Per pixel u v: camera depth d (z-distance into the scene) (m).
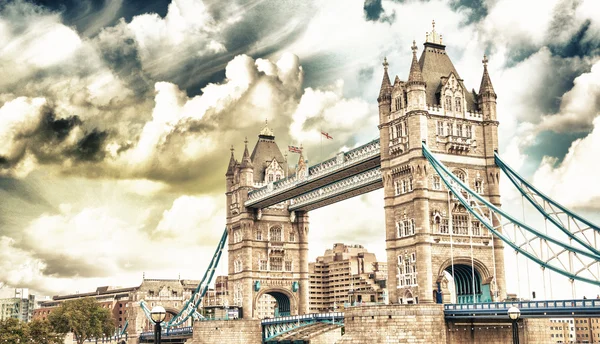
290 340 154.50
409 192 128.12
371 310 113.38
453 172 128.75
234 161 197.12
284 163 194.38
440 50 137.88
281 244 188.12
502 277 129.38
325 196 168.88
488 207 116.12
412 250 126.38
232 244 191.25
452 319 113.50
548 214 120.25
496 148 132.62
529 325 119.31
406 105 130.88
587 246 111.94
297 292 188.00
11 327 195.12
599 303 91.06
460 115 131.75
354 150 147.00
